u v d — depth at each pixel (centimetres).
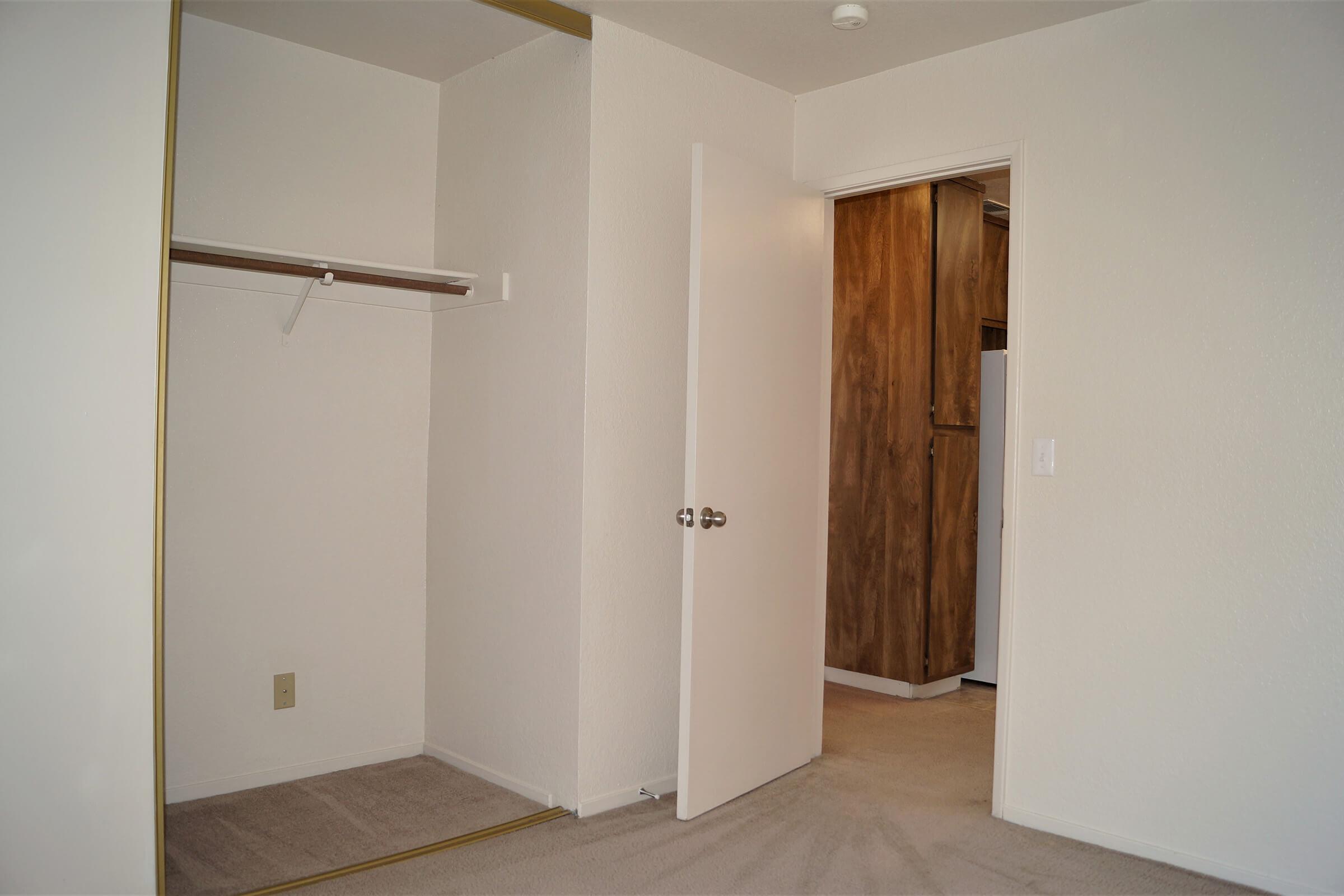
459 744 324
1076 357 268
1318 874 227
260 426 301
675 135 301
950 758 337
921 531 423
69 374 200
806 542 323
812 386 326
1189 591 247
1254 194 239
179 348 285
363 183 324
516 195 304
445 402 333
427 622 341
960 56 296
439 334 338
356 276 293
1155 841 251
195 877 233
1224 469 242
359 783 306
